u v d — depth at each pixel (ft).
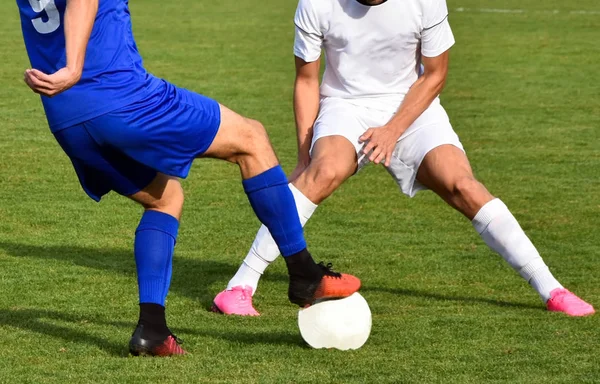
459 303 39.73
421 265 46.19
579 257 47.67
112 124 28.78
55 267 44.47
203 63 120.67
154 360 30.83
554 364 31.17
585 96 100.07
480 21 172.76
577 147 76.33
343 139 39.11
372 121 40.22
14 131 79.15
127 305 38.45
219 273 44.47
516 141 78.69
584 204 59.21
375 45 39.78
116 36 29.01
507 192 62.39
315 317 32.73
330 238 51.39
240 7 196.65
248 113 89.71
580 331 35.17
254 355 31.78
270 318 37.29
